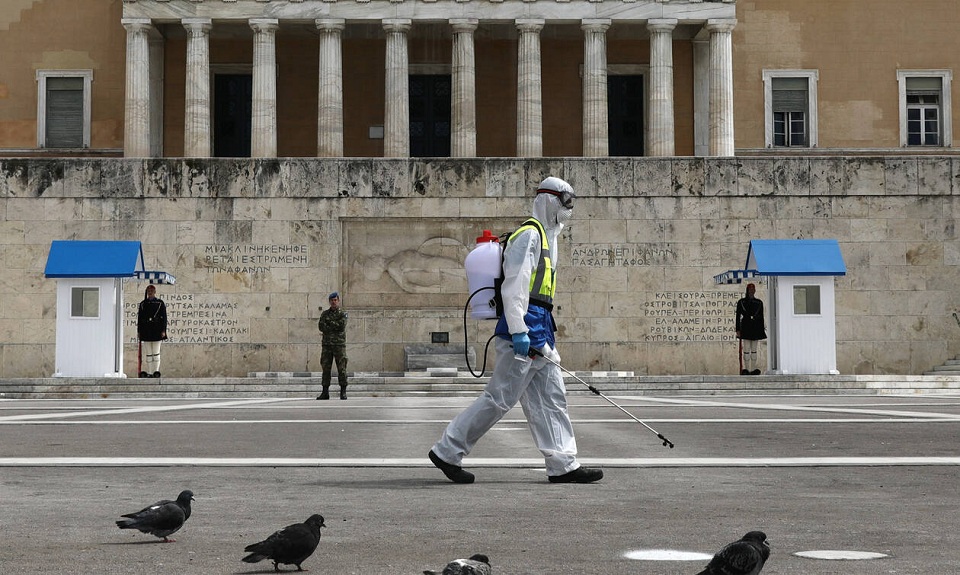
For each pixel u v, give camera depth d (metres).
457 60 96.94
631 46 106.88
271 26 96.88
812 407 48.62
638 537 15.76
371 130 104.81
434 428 36.53
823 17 106.50
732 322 80.62
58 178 80.81
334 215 81.12
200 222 80.88
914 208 80.88
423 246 81.38
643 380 66.38
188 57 97.25
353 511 18.31
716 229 80.88
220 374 80.31
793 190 81.00
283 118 104.81
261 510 18.47
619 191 81.12
